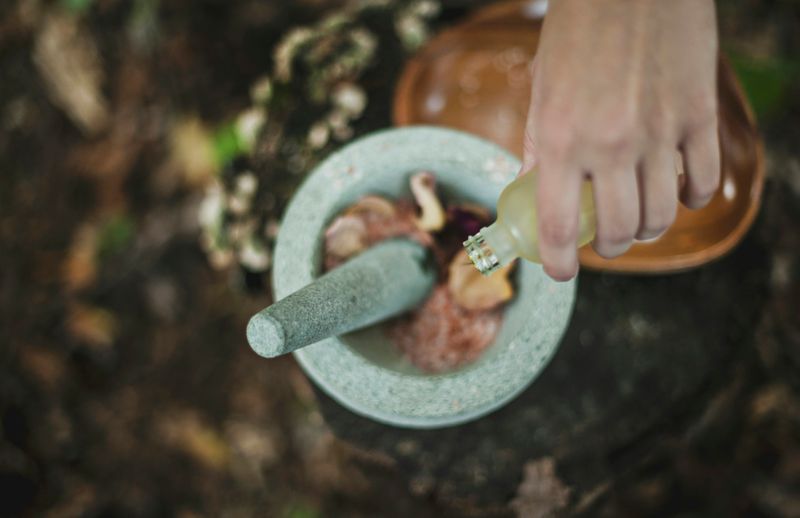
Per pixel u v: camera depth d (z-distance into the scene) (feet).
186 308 3.26
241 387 3.17
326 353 1.71
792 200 2.86
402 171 1.82
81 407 3.18
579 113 1.30
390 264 1.70
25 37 3.45
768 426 2.88
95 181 3.42
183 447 3.12
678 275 2.18
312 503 3.02
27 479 3.06
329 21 2.45
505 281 1.78
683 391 2.11
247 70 3.44
